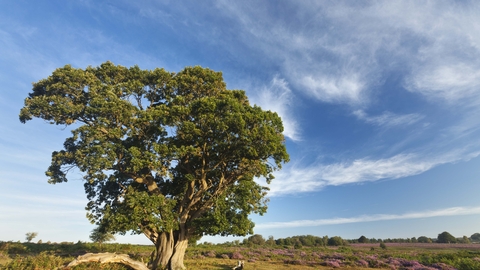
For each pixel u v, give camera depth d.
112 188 19.28
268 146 15.27
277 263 24.47
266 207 19.09
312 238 69.44
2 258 18.19
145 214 14.09
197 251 34.12
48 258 13.50
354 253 35.97
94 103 14.69
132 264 14.48
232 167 18.39
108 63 17.98
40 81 15.89
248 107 16.41
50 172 15.88
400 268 22.38
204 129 16.02
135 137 16.55
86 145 15.07
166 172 15.66
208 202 17.39
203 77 18.44
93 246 33.00
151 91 19.08
